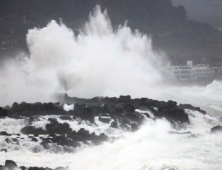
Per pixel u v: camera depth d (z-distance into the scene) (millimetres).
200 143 178000
